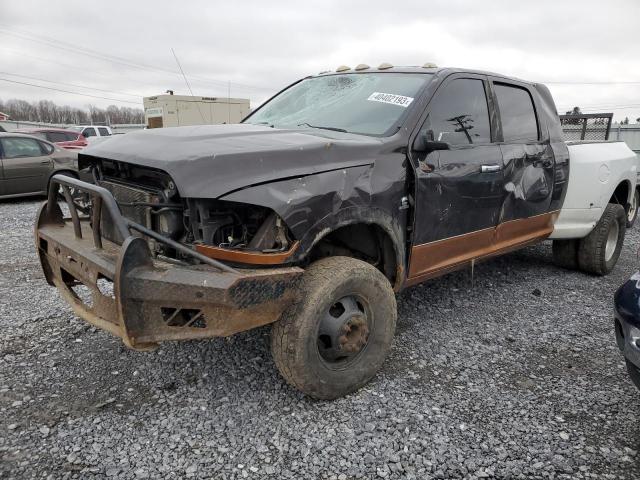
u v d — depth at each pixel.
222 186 2.56
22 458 2.51
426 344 3.86
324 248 3.48
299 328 2.75
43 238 3.23
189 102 20.31
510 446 2.68
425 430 2.80
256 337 3.83
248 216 2.76
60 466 2.46
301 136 3.21
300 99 4.33
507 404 3.07
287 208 2.67
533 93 4.85
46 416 2.84
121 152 3.01
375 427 2.81
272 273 2.62
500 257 6.44
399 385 3.26
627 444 2.72
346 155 3.04
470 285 5.27
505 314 4.52
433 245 3.67
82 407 2.94
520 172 4.40
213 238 2.68
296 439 2.70
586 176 5.21
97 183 3.38
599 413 3.00
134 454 2.56
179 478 2.40
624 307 2.55
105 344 3.70
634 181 6.06
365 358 3.16
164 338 2.55
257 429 2.77
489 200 4.07
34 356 3.51
